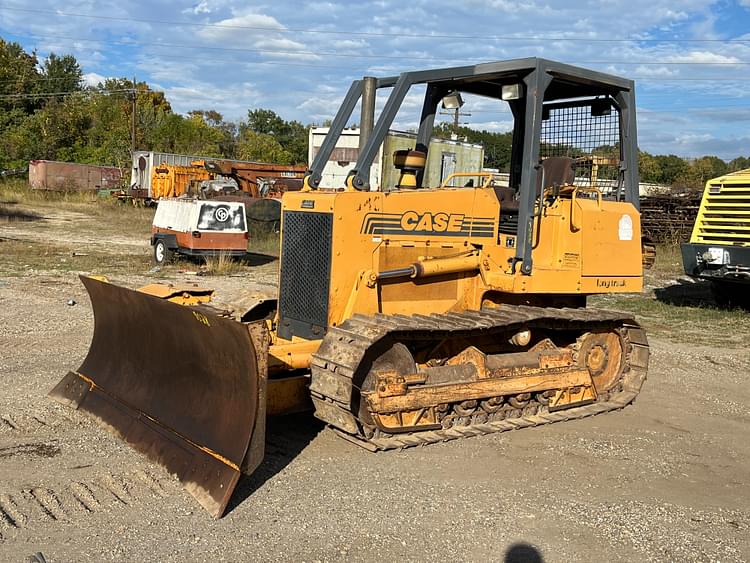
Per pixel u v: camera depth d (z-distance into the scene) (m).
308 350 5.78
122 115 61.72
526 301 7.11
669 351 10.18
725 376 8.98
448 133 30.06
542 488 5.25
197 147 61.06
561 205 6.91
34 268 15.22
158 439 5.41
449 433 6.05
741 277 12.42
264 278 15.09
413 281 6.34
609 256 7.23
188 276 15.00
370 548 4.24
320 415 5.61
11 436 5.72
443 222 6.46
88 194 42.62
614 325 7.51
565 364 6.93
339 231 5.88
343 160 22.89
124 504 4.65
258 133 76.19
